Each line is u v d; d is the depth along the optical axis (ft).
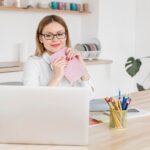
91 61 13.00
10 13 12.03
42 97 3.95
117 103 4.91
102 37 13.80
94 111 5.78
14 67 10.68
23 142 4.09
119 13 14.38
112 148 3.99
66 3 13.26
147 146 4.08
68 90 3.95
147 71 14.89
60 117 4.01
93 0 13.70
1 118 4.00
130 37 14.99
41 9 12.26
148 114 5.71
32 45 12.85
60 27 5.70
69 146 4.06
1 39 11.91
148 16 14.53
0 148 3.94
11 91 3.93
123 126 4.89
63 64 5.67
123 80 14.85
